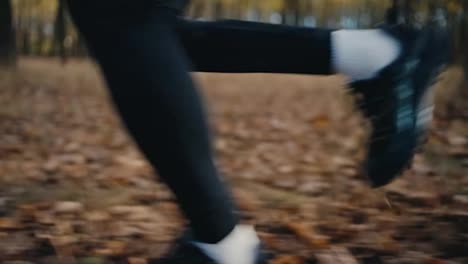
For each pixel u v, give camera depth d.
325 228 2.32
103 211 2.54
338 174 3.42
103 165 3.78
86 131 5.62
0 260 1.98
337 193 2.93
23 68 15.62
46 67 19.09
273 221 2.41
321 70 1.57
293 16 28.42
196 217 1.51
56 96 10.01
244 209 2.58
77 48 30.22
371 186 1.63
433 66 1.55
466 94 7.05
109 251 2.04
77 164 3.80
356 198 2.78
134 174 3.44
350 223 2.39
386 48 1.54
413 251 2.05
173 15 1.44
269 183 3.25
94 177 3.32
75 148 4.50
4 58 14.02
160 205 2.69
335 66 1.55
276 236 2.24
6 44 14.11
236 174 3.55
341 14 29.39
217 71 1.56
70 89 11.56
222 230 1.53
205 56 1.53
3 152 4.18
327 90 13.42
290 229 2.29
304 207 2.62
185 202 1.49
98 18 1.36
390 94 1.53
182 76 1.41
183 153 1.43
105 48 1.37
